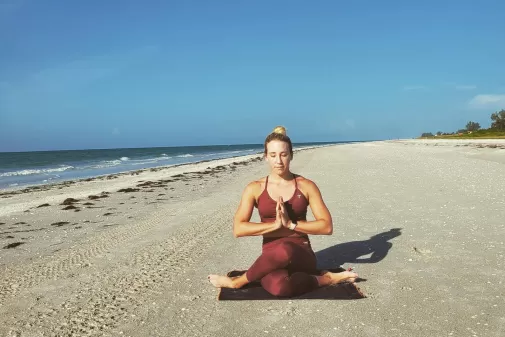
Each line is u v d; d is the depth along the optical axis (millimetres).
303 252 3967
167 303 4156
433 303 3863
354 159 28266
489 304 3789
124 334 3510
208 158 58469
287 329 3453
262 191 4199
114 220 9719
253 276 4172
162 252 6207
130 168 38719
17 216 11172
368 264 5168
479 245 5738
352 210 8836
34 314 4047
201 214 9539
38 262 6117
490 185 11492
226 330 3486
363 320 3564
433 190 11141
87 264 5781
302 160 30500
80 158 77562
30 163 57938
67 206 12258
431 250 5637
